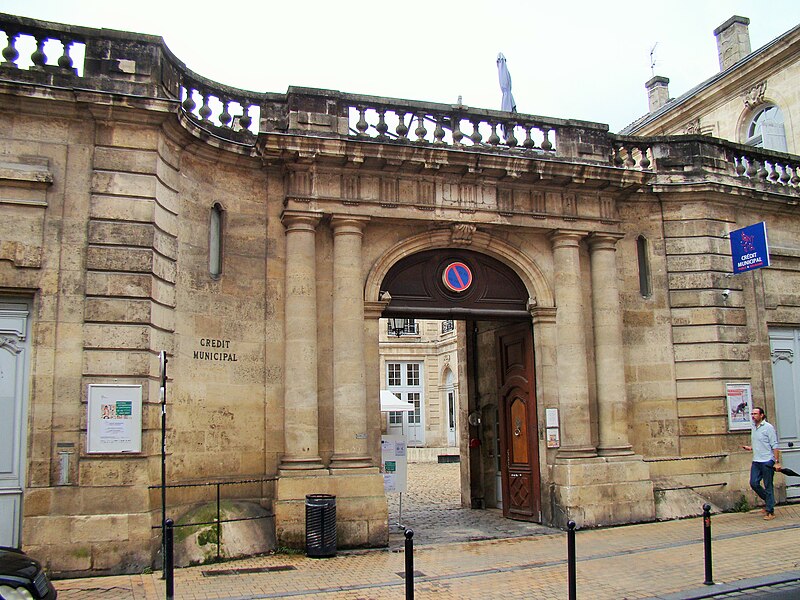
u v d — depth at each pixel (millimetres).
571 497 12969
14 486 9773
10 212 10047
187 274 11562
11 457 9828
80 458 9812
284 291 12492
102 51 10672
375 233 13062
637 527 12953
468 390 16859
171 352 11086
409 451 32906
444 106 13359
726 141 15648
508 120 13859
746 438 14750
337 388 12242
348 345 12344
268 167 12586
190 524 10344
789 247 16297
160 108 10594
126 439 9969
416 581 9312
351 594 8641
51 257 10117
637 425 14430
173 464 10867
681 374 14688
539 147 14086
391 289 13336
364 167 12711
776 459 13562
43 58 10461
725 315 14867
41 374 9844
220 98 12570
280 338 12383
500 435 15195
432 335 39594
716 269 14961
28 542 9430
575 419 13516
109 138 10562
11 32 10359
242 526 11062
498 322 15383
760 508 14469
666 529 12641
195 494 11148
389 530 13281
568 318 13828
